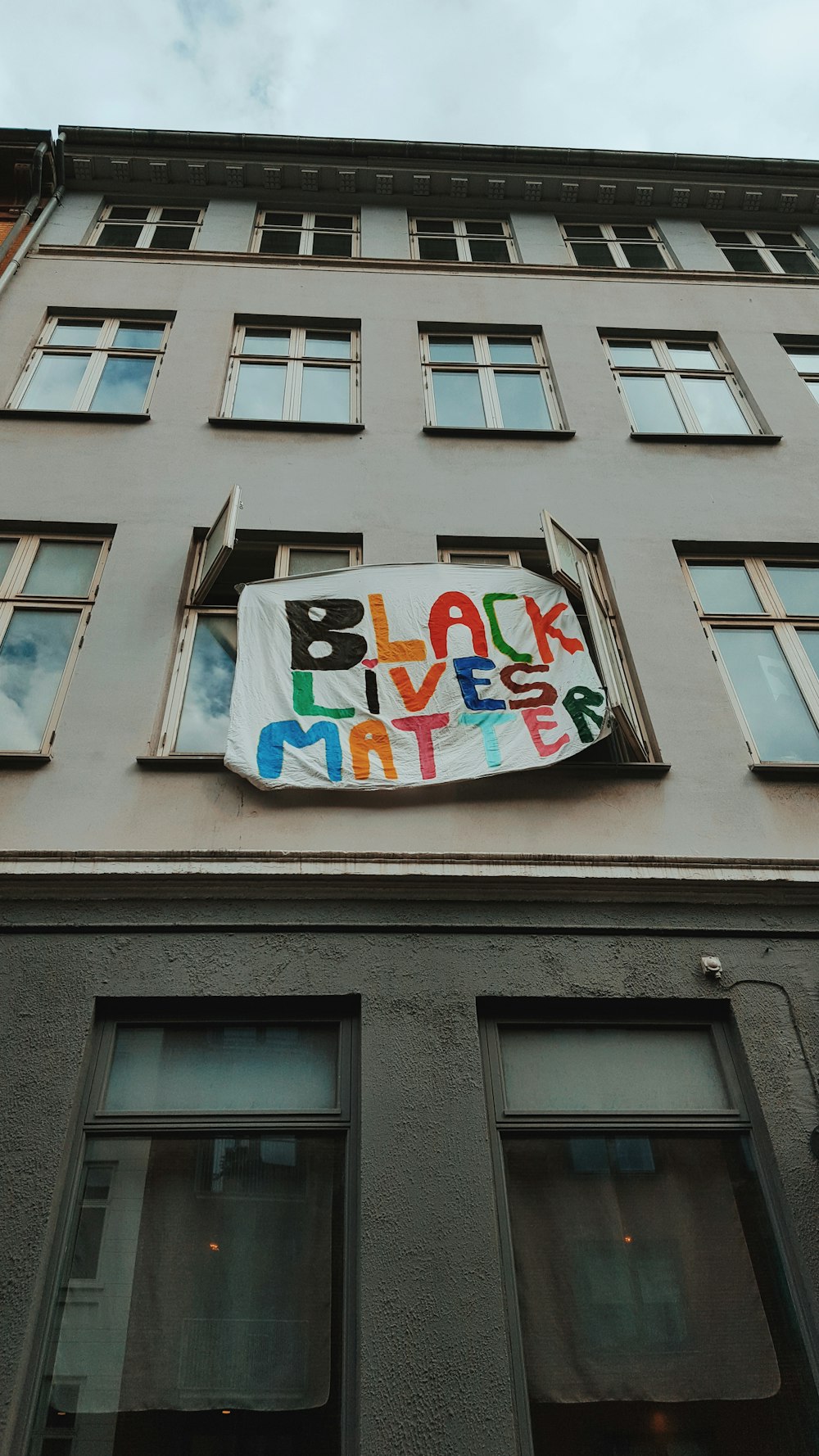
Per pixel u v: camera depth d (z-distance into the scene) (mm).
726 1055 5422
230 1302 4527
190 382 9602
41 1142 4691
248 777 6004
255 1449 4168
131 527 7938
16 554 7758
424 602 7152
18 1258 4348
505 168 13461
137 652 6988
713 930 5750
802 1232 4695
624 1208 4910
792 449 9406
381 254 12203
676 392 10312
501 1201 4797
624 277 11875
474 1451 3998
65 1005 5172
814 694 7340
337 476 8664
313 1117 5043
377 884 5762
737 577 8242
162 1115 4988
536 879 5789
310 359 10273
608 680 6637
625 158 13414
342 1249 4684
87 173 12984
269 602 7004
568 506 8555
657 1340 4527
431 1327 4289
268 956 5461
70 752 6305
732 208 13789
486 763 6215
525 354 10711
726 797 6414
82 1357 4332
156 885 5664
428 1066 5098
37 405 9367
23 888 5594
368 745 6281
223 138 12969
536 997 5418
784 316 11398
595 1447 4230
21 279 10789
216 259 11461
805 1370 4449
